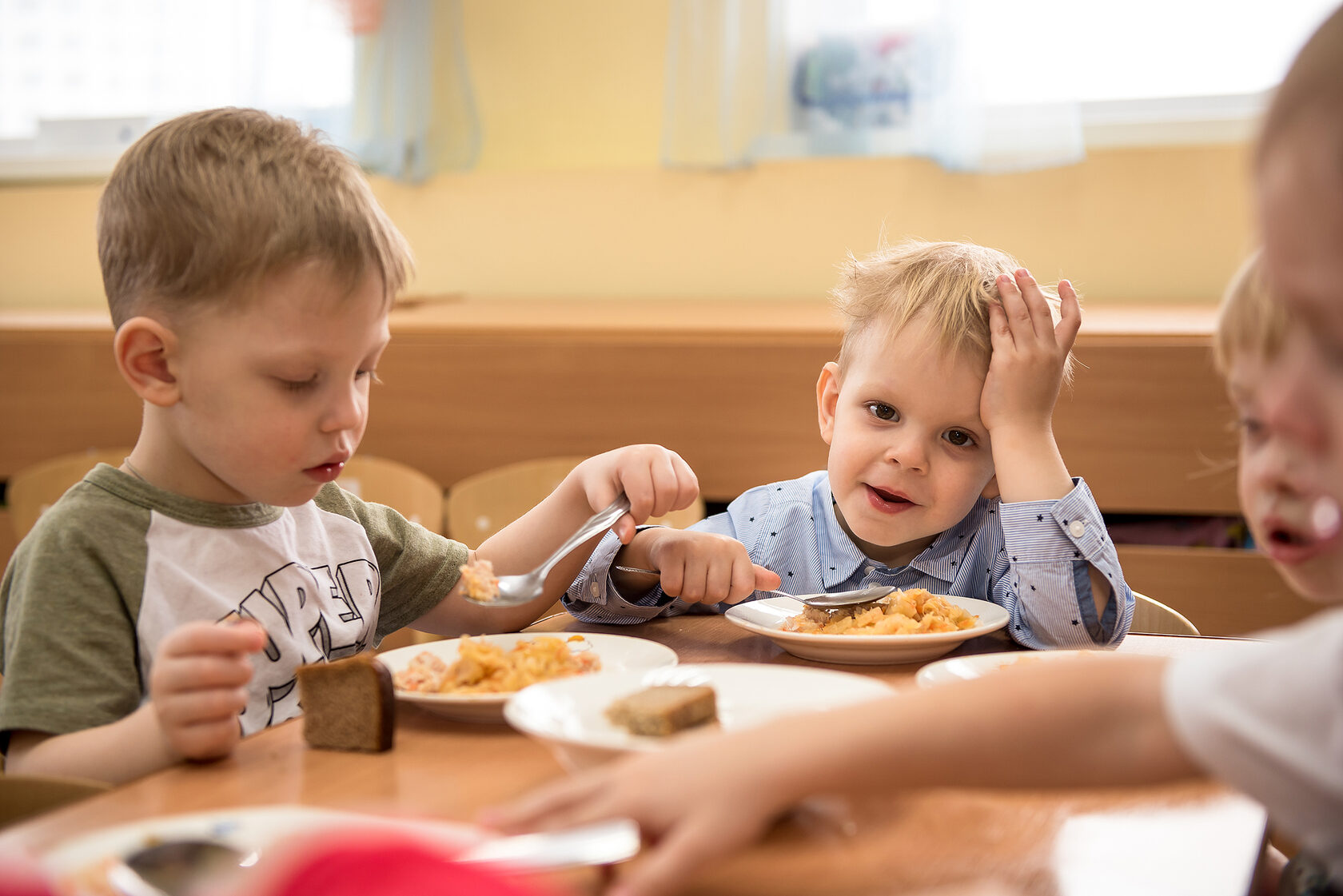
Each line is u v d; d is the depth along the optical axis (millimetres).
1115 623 881
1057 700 393
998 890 414
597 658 724
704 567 899
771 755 395
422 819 448
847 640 746
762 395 1792
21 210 2648
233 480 796
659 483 892
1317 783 329
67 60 2709
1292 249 344
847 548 1115
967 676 668
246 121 809
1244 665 359
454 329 1886
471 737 620
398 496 1792
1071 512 891
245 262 738
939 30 2094
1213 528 1686
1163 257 2090
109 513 790
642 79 2342
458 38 2395
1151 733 378
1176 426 1649
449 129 2424
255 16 2432
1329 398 427
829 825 472
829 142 2217
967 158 2104
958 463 1017
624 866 429
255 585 830
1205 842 456
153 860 405
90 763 603
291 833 431
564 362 1855
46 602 737
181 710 575
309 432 777
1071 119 2049
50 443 2051
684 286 2342
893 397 1013
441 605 973
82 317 2242
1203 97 2084
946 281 1027
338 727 597
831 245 2252
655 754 417
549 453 1879
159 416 819
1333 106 332
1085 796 502
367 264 779
